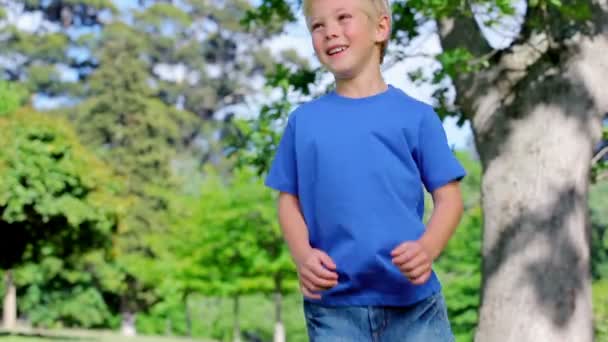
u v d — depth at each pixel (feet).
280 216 9.21
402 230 8.66
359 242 8.66
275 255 127.13
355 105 8.93
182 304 177.68
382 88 9.12
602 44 33.86
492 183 34.55
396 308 8.75
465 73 35.06
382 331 8.77
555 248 33.19
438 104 36.29
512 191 33.94
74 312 145.89
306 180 8.95
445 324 9.04
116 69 179.42
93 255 134.82
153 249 149.79
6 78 205.36
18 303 150.82
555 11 34.71
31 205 91.25
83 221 94.48
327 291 8.84
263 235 124.98
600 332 47.57
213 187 130.52
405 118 8.84
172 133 185.06
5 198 87.56
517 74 34.42
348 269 8.70
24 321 171.83
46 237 96.02
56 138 91.81
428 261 8.41
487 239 34.55
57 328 159.63
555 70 33.99
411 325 8.77
